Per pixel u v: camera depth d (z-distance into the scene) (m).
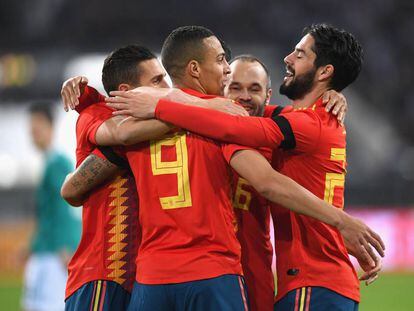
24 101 71.88
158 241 13.91
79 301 15.12
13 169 67.88
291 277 14.83
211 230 13.64
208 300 13.38
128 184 15.14
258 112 16.48
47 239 28.14
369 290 43.91
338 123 15.02
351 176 65.44
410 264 51.69
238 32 73.38
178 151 13.94
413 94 72.06
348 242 13.92
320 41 15.32
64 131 68.50
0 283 49.31
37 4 75.62
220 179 13.91
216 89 14.73
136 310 13.94
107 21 75.44
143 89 14.40
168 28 74.81
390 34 73.31
